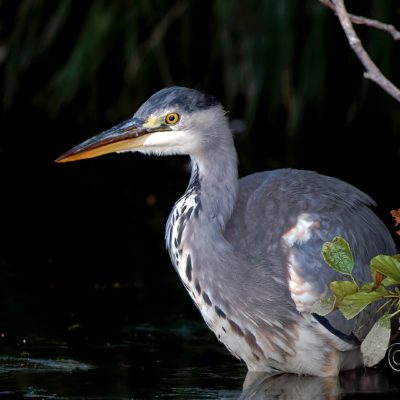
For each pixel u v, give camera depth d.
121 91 20.17
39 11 19.55
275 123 19.81
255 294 8.56
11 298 10.89
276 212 8.87
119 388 7.84
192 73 19.84
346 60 18.48
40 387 7.82
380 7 17.09
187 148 9.03
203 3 19.03
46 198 16.41
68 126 21.23
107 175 18.38
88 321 10.02
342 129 19.44
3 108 21.33
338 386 8.21
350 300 7.06
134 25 18.30
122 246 13.43
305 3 17.47
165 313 10.42
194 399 7.59
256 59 17.61
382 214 13.91
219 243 8.71
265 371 8.80
